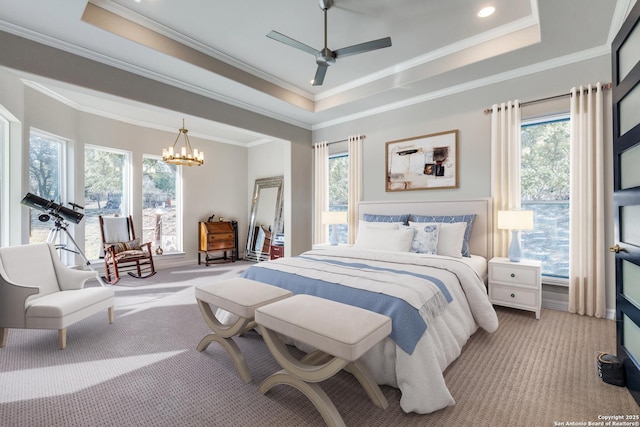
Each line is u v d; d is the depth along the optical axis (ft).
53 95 13.65
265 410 5.47
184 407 5.54
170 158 16.37
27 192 12.25
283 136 16.30
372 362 6.14
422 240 10.97
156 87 11.22
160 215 19.22
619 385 5.98
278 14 9.11
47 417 5.27
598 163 9.51
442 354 6.17
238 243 22.81
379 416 5.29
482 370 6.66
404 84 12.27
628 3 7.43
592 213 9.64
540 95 10.73
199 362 7.19
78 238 15.34
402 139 14.07
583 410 5.32
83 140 15.51
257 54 11.35
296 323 5.09
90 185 16.16
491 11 9.02
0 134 11.43
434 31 10.03
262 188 22.40
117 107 15.64
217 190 21.85
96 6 8.36
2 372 6.70
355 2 8.59
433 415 5.27
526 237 11.55
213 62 11.10
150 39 9.46
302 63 12.04
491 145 11.69
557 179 10.97
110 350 7.79
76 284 9.48
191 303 11.80
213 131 20.25
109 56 9.86
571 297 10.09
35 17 7.93
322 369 4.99
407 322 5.67
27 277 8.56
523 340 8.13
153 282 15.25
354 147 15.70
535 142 11.36
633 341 5.74
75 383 6.29
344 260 9.53
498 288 10.21
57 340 8.39
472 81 12.03
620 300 6.18
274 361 7.27
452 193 12.75
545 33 8.84
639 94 5.42
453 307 7.22
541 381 6.22
